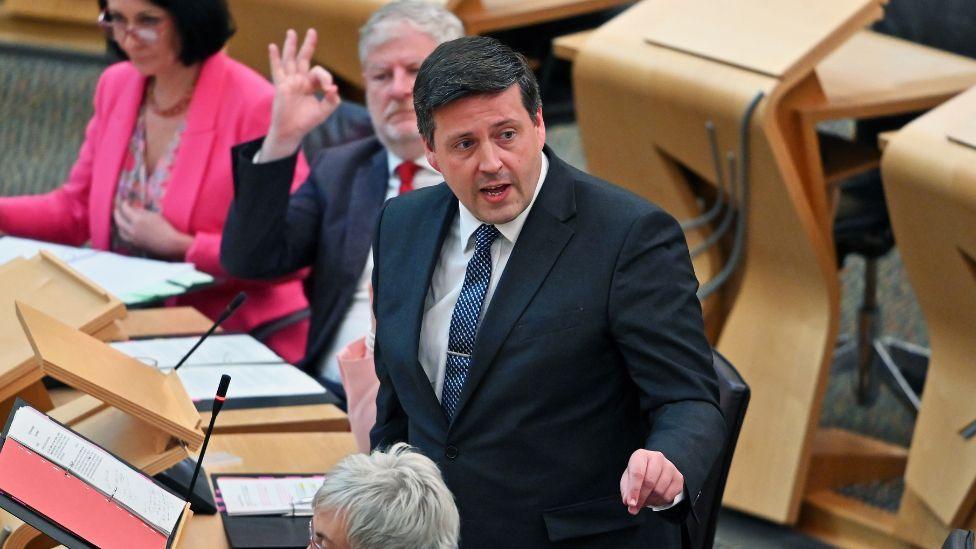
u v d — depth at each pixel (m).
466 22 15.25
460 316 8.13
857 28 12.51
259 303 13.85
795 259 13.17
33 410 8.01
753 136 12.57
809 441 13.45
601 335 7.84
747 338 13.80
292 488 9.42
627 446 8.10
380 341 8.48
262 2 16.81
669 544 8.23
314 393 11.13
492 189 7.54
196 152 14.02
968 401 11.83
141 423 8.79
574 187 8.07
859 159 14.06
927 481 12.18
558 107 18.09
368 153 12.81
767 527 14.06
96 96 14.90
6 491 7.54
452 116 7.41
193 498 8.94
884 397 17.19
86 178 15.05
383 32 11.99
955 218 11.06
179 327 12.56
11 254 13.47
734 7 13.51
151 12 13.47
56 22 29.12
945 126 11.46
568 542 8.02
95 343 8.85
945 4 15.79
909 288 20.27
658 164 14.18
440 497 6.76
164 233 14.01
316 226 12.77
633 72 13.68
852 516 13.76
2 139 24.70
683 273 7.89
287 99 11.80
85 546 7.55
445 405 8.23
